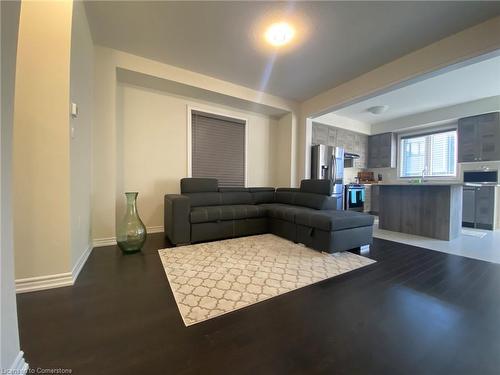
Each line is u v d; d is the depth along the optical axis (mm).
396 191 3977
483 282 1865
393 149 6023
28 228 1600
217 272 1980
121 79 3160
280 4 2062
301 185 3822
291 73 3385
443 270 2123
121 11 2170
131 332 1187
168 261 2234
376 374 939
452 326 1274
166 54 2910
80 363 979
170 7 2117
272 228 3447
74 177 1851
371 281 1864
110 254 2432
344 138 5828
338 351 1071
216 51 2832
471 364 997
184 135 3770
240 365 981
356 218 2582
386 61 3027
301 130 4617
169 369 955
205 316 1341
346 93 3678
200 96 3764
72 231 1778
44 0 1646
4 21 816
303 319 1326
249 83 3734
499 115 4199
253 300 1530
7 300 855
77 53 1934
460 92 4062
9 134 876
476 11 2109
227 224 3182
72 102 1796
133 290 1642
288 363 997
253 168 4637
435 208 3469
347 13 2158
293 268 2098
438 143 5418
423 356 1044
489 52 2225
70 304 1446
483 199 4406
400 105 4770
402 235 3672
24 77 1589
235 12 2170
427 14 2160
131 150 3334
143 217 3443
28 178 1599
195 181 3566
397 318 1347
